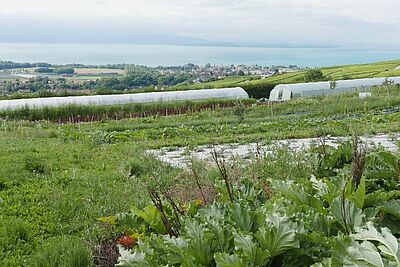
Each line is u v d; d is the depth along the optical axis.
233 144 14.07
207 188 6.53
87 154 12.03
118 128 20.45
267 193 5.12
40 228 6.05
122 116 27.25
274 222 2.87
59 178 8.92
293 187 3.62
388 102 24.77
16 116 25.62
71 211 6.62
